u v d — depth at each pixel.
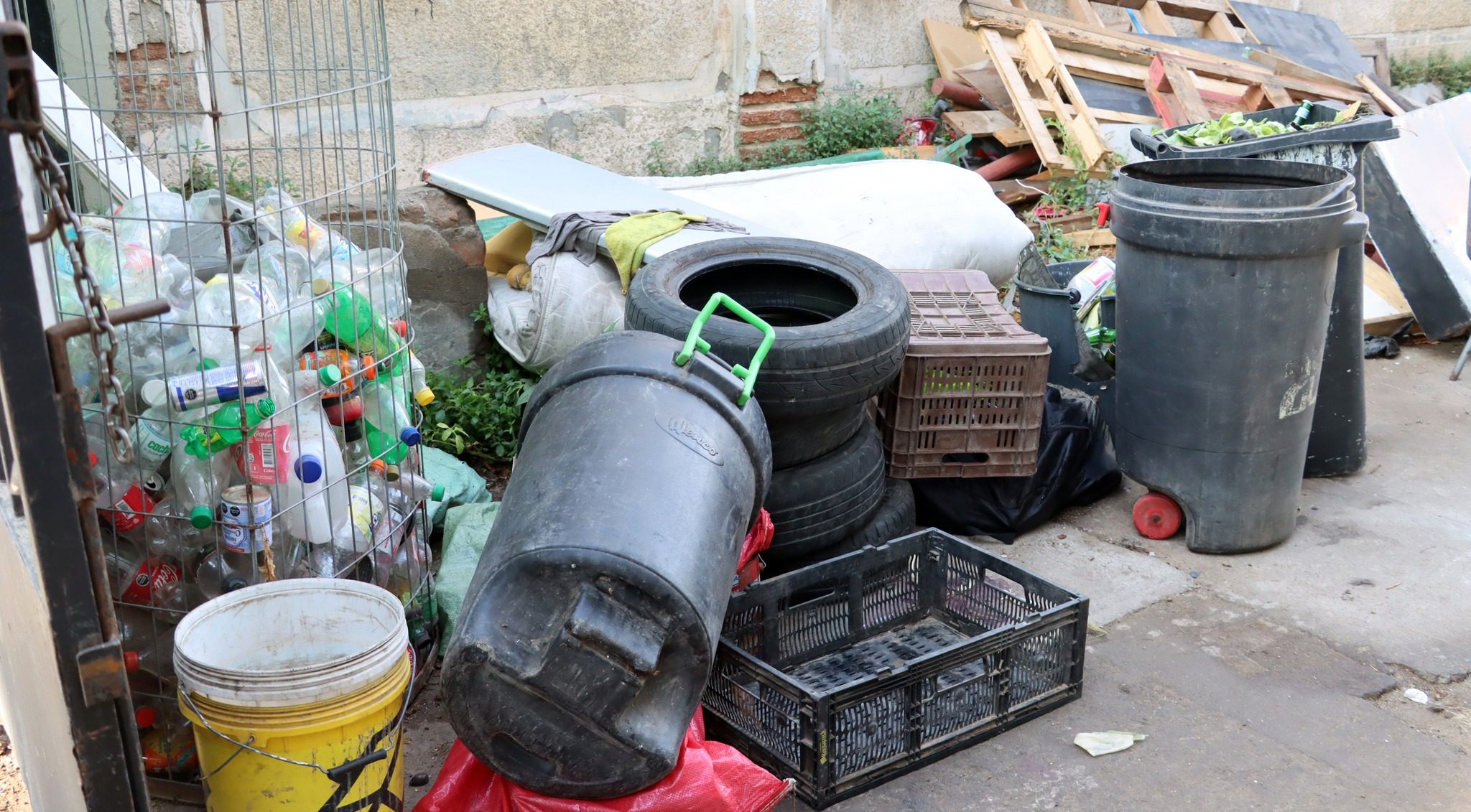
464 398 4.44
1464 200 5.64
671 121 7.00
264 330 2.50
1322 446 4.47
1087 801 2.74
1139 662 3.32
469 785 2.49
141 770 1.84
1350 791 2.78
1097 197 6.55
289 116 5.42
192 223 2.43
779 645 3.22
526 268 4.70
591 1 6.45
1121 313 3.94
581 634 2.23
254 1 5.18
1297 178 3.94
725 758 2.53
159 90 4.89
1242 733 3.00
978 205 5.21
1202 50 7.46
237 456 2.66
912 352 3.72
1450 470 4.59
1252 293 3.58
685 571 2.34
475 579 2.42
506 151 5.12
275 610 2.49
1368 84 7.55
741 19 7.04
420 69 6.03
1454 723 3.05
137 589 2.66
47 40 4.04
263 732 2.17
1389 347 5.83
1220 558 3.94
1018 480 4.00
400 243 3.14
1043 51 6.84
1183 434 3.83
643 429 2.53
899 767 2.82
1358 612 3.59
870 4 7.52
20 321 1.55
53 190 1.54
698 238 4.13
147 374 2.60
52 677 1.83
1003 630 2.91
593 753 2.35
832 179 5.21
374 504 2.95
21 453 1.60
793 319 4.00
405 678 2.37
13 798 2.75
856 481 3.51
